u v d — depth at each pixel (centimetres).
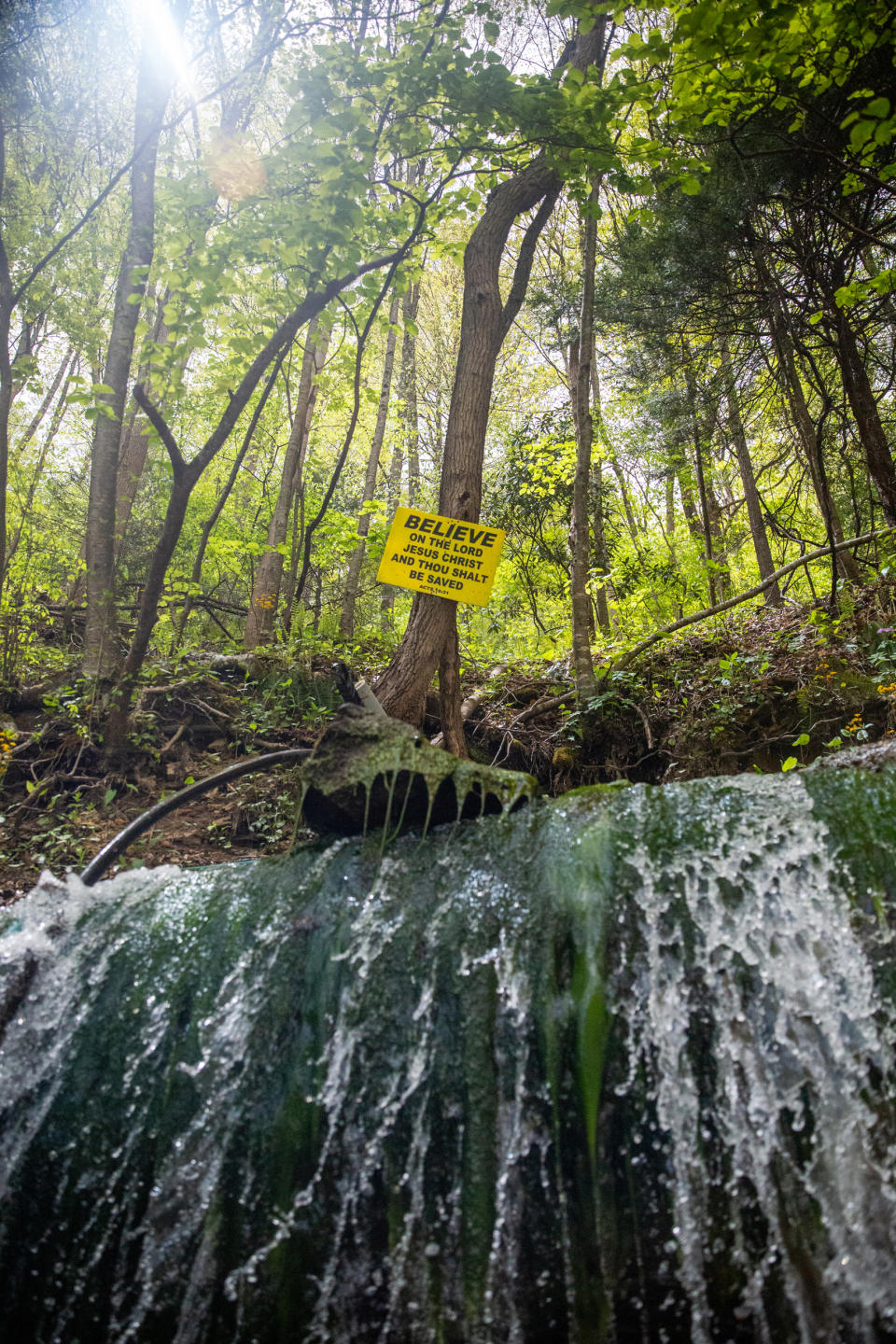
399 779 203
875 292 548
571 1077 158
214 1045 177
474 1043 166
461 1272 148
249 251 371
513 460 905
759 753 455
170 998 186
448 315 1377
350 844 208
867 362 680
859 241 571
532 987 168
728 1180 145
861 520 782
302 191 367
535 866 187
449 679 391
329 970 181
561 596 978
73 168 663
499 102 354
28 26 459
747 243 586
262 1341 152
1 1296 166
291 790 434
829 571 964
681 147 546
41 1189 170
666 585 999
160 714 505
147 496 1073
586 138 369
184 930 199
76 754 461
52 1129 175
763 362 725
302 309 370
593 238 501
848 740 422
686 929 167
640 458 926
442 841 202
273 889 202
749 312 645
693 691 500
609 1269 144
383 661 661
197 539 1051
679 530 1324
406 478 1348
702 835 179
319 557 832
